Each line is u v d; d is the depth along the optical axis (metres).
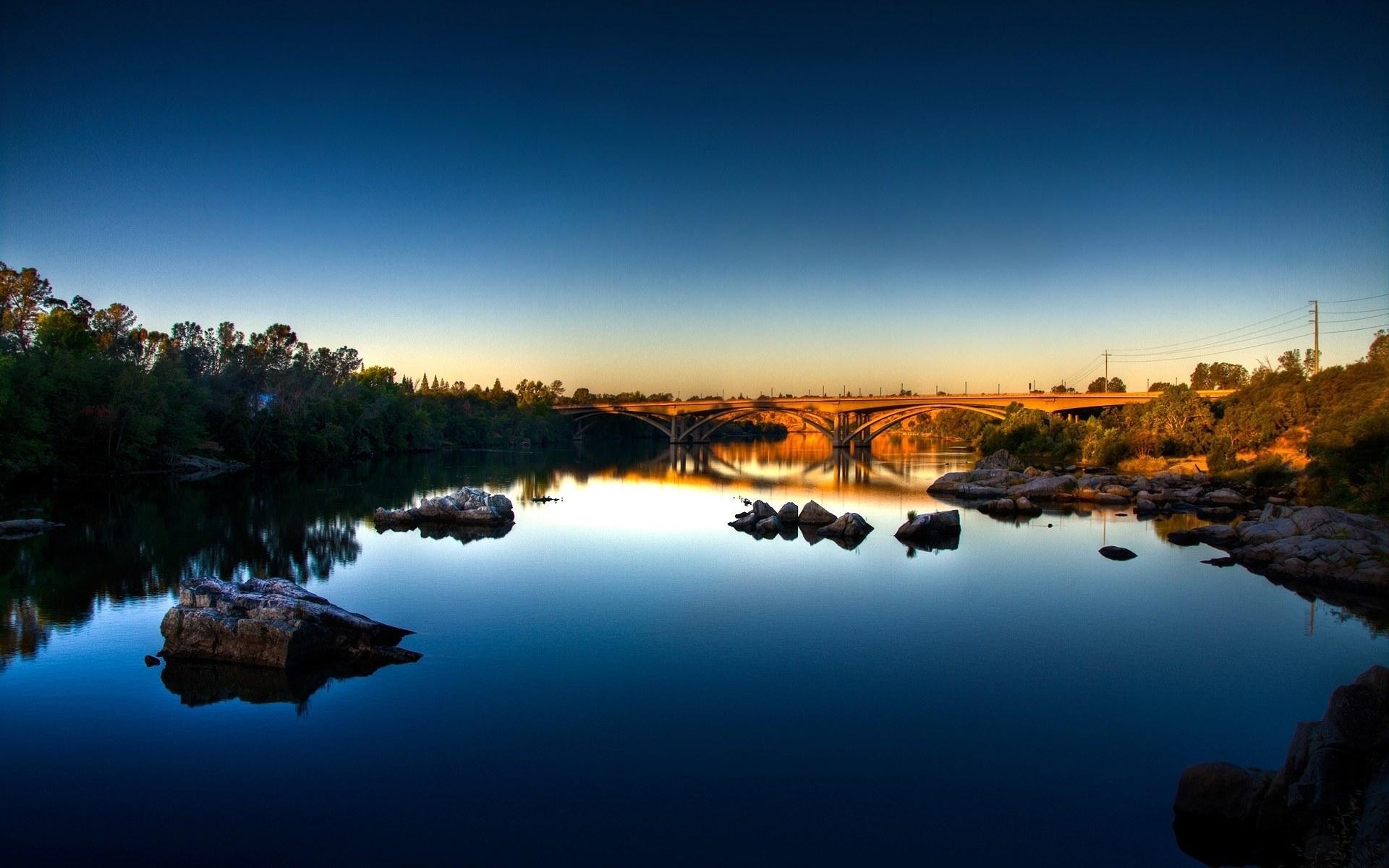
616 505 60.53
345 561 35.91
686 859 12.77
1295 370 92.38
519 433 163.12
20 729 17.16
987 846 13.27
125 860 12.55
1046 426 104.75
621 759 16.17
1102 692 20.33
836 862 12.77
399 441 124.19
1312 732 12.88
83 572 32.00
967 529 48.09
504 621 26.06
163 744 16.59
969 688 20.52
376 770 15.55
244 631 20.97
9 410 55.25
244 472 82.19
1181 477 72.56
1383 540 35.97
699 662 22.23
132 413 71.00
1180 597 30.48
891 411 137.25
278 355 110.88
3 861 12.45
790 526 48.22
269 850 12.89
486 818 13.88
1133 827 13.87
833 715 18.59
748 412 153.12
